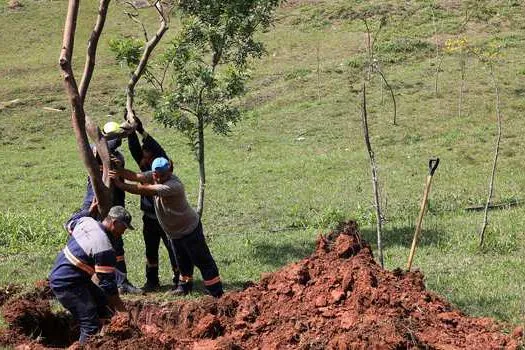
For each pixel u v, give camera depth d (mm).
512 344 7863
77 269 8250
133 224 17922
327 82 31484
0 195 22047
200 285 11539
